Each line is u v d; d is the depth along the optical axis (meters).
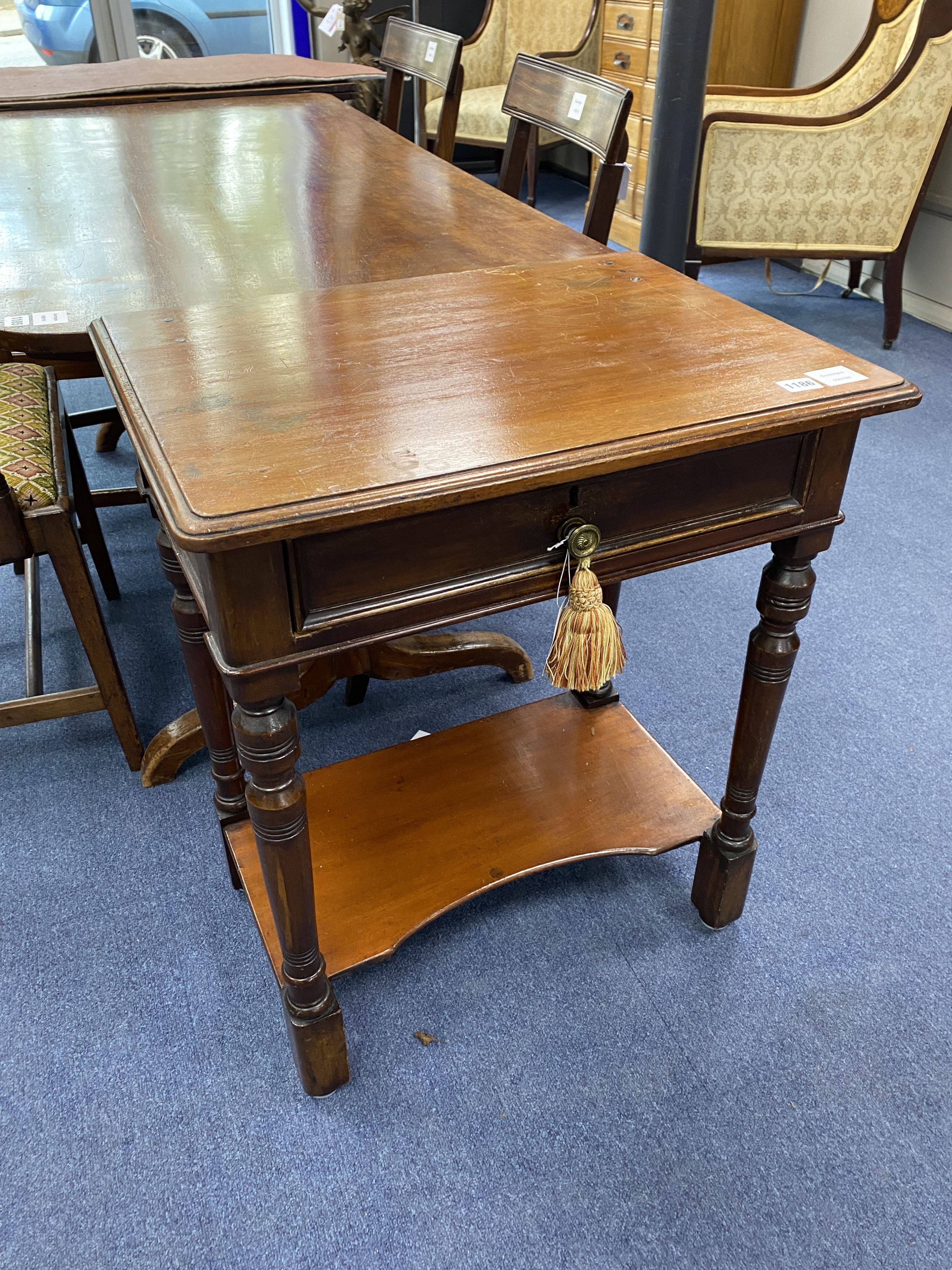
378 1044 1.25
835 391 0.91
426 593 0.86
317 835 1.36
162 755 1.59
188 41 4.75
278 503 0.73
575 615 0.91
